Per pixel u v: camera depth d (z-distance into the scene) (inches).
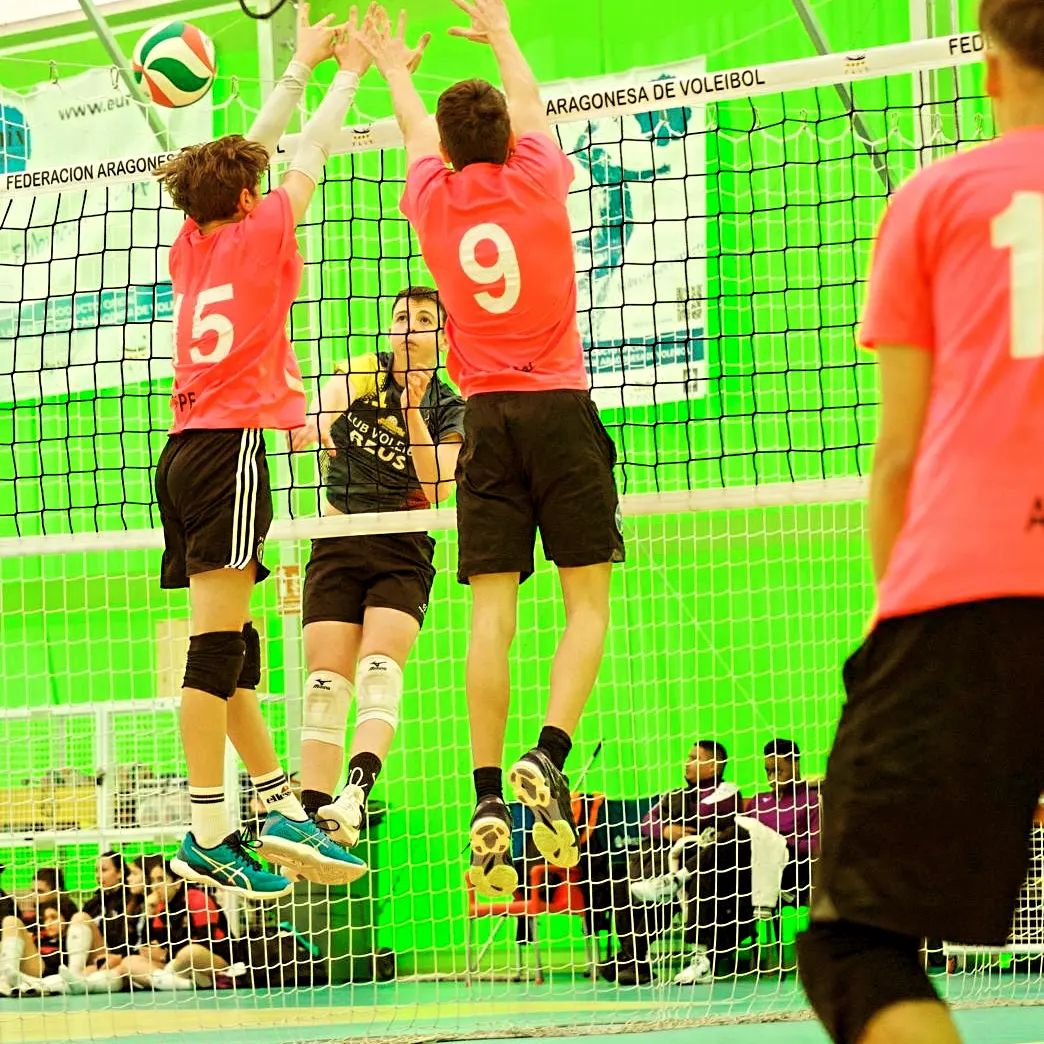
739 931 607.2
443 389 383.9
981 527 143.9
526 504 293.0
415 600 360.2
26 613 773.3
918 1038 138.7
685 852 589.9
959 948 544.4
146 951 678.5
